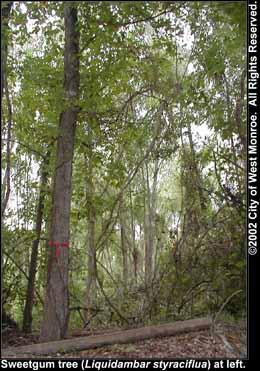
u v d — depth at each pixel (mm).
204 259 9406
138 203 12422
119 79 9938
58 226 8289
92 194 10188
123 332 7215
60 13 9023
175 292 9367
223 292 9172
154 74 10016
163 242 10773
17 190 10836
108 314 9969
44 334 8031
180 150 10711
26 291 10031
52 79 9508
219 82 10023
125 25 8641
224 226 9477
